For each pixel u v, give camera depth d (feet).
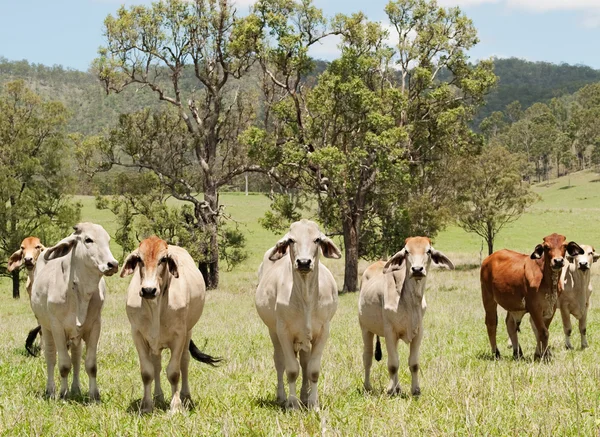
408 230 129.49
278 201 124.98
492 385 30.27
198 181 141.49
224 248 139.13
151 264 28.35
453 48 123.13
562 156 474.08
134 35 126.62
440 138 124.06
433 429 24.12
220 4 131.23
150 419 27.45
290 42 114.52
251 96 139.74
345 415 27.30
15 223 114.01
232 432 25.02
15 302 111.14
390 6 122.52
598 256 49.16
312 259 28.73
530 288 41.86
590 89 618.44
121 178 128.36
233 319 73.31
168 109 136.26
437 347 48.39
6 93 119.24
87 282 32.81
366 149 117.60
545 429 23.18
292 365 29.73
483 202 148.46
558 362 38.68
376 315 33.47
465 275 136.36
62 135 121.29
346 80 115.75
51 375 34.55
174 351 30.01
